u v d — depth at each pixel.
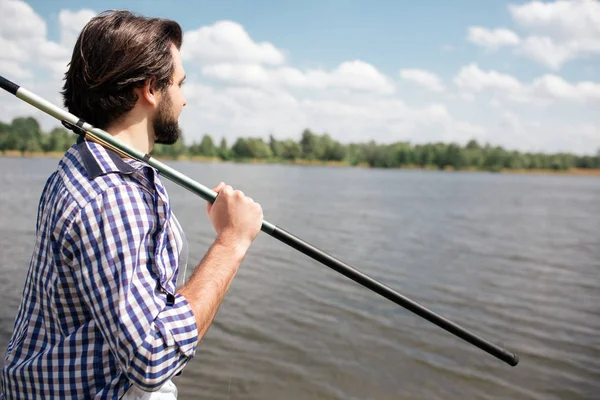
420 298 8.93
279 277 9.74
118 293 1.26
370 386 5.35
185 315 1.33
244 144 121.75
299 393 5.10
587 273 11.49
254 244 13.41
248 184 41.75
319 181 52.88
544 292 9.63
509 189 52.03
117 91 1.46
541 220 23.19
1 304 7.07
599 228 20.36
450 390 5.36
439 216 23.39
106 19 1.47
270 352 6.04
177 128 1.63
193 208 21.97
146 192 1.44
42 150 88.56
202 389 5.07
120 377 1.38
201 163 108.62
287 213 21.70
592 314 8.25
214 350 6.06
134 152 1.47
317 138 124.50
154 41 1.48
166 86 1.54
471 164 122.06
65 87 1.58
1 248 11.20
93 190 1.32
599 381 5.73
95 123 1.53
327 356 6.02
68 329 1.36
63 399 1.36
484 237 17.06
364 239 15.34
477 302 8.80
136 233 1.32
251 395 5.00
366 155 124.19
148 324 1.26
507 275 11.07
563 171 121.88
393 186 49.44
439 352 6.32
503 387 5.52
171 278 1.45
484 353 6.38
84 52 1.46
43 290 1.38
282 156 123.75
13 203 20.80
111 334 1.26
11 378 1.41
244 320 7.13
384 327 7.06
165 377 1.27
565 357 6.39
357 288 9.03
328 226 17.98
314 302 8.11
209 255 1.51
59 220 1.31
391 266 11.54
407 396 5.18
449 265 11.91
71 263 1.31
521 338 7.07
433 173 102.94
